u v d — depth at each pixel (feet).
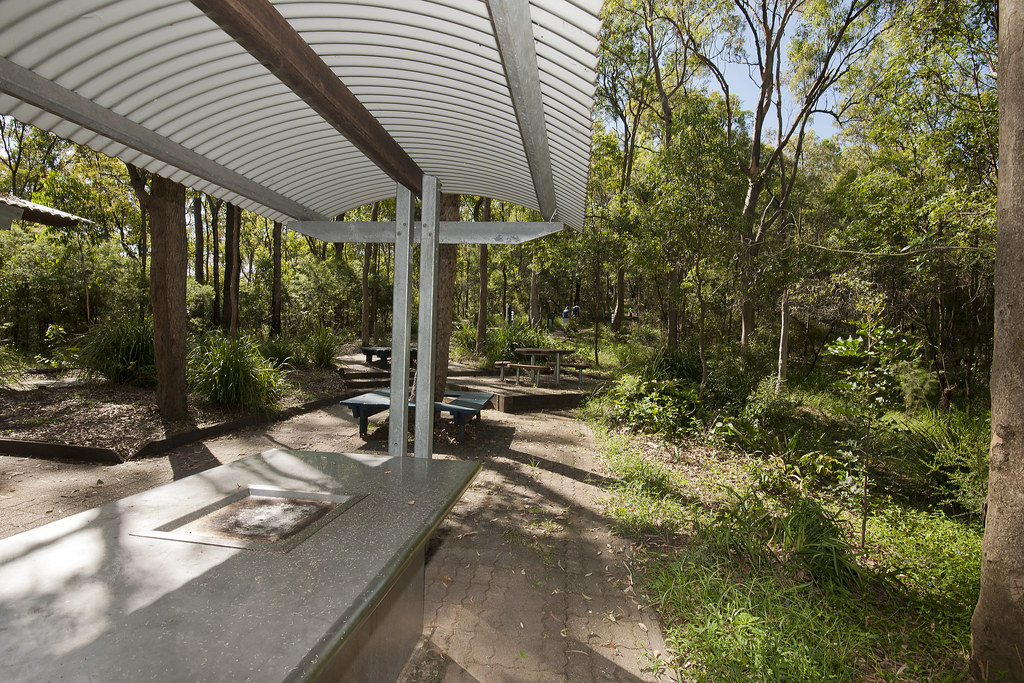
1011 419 9.12
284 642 4.36
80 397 25.61
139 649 4.20
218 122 10.15
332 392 34.88
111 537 6.52
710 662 8.46
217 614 4.78
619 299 82.58
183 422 23.26
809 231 52.39
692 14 60.44
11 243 44.39
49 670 3.89
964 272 33.30
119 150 10.13
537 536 13.75
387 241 14.84
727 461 22.76
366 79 10.01
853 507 18.30
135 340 28.40
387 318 90.33
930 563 14.10
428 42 8.72
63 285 47.57
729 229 33.71
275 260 57.67
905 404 34.06
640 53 70.79
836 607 11.02
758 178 57.36
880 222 30.68
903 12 27.45
